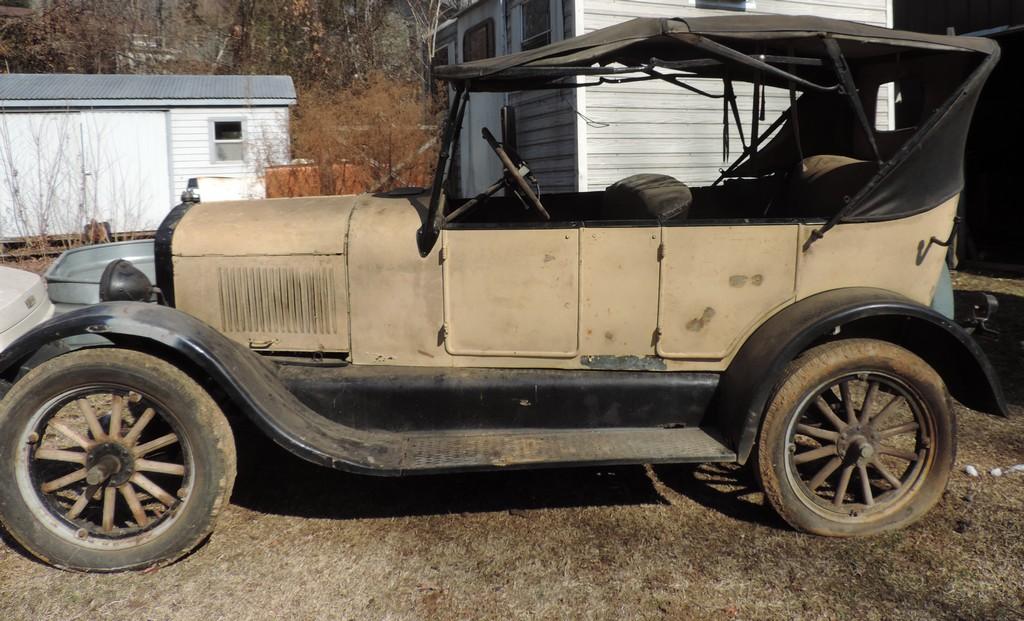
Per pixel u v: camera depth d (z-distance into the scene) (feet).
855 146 12.96
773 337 10.00
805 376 9.82
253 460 13.03
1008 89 28.14
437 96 44.93
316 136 41.37
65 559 9.40
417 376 10.64
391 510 11.15
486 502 11.37
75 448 13.29
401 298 10.85
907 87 29.55
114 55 66.28
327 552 9.95
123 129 45.55
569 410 10.64
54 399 9.35
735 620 8.40
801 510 10.07
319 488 11.94
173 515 9.50
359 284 10.89
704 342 10.68
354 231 10.91
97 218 44.04
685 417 10.75
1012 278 26.58
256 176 38.01
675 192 10.89
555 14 29.17
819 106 13.38
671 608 8.62
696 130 29.48
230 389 9.45
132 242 17.38
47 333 9.22
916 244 10.67
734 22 10.11
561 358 10.77
